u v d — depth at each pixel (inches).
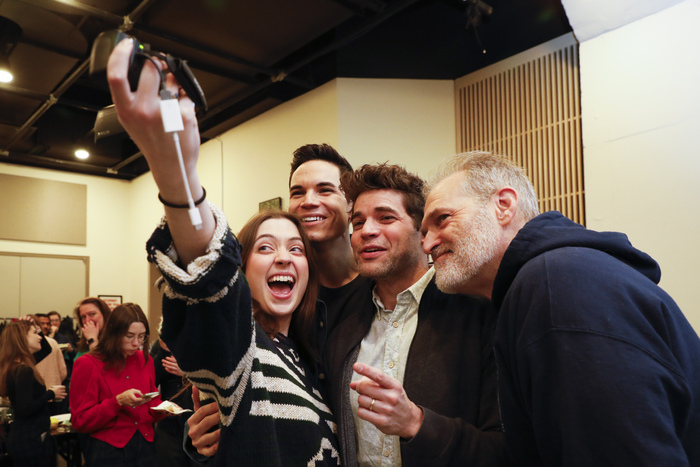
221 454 45.0
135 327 132.5
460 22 185.3
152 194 334.6
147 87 27.3
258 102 224.2
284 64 209.0
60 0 163.0
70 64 210.4
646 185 139.4
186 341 36.8
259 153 234.4
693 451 33.2
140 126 27.8
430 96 189.0
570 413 31.9
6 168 320.8
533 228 41.1
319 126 199.6
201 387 42.2
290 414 49.4
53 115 294.4
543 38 166.9
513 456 40.9
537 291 36.0
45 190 332.5
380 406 42.8
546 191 163.9
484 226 46.7
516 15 173.6
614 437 30.2
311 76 204.4
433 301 59.7
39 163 328.5
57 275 332.2
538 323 35.1
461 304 58.1
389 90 189.9
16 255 319.3
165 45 190.9
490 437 46.8
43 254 328.2
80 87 269.3
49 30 188.4
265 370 50.5
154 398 133.6
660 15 138.9
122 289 353.4
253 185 236.7
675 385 32.1
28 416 142.7
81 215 343.3
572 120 158.6
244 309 40.7
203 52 193.3
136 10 167.2
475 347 54.1
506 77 174.9
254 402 46.7
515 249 40.8
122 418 127.4
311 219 85.9
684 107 133.9
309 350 60.9
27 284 321.7
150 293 329.4
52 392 147.3
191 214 28.9
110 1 171.9
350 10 169.9
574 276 35.1
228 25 177.9
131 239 355.3
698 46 132.5
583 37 153.6
